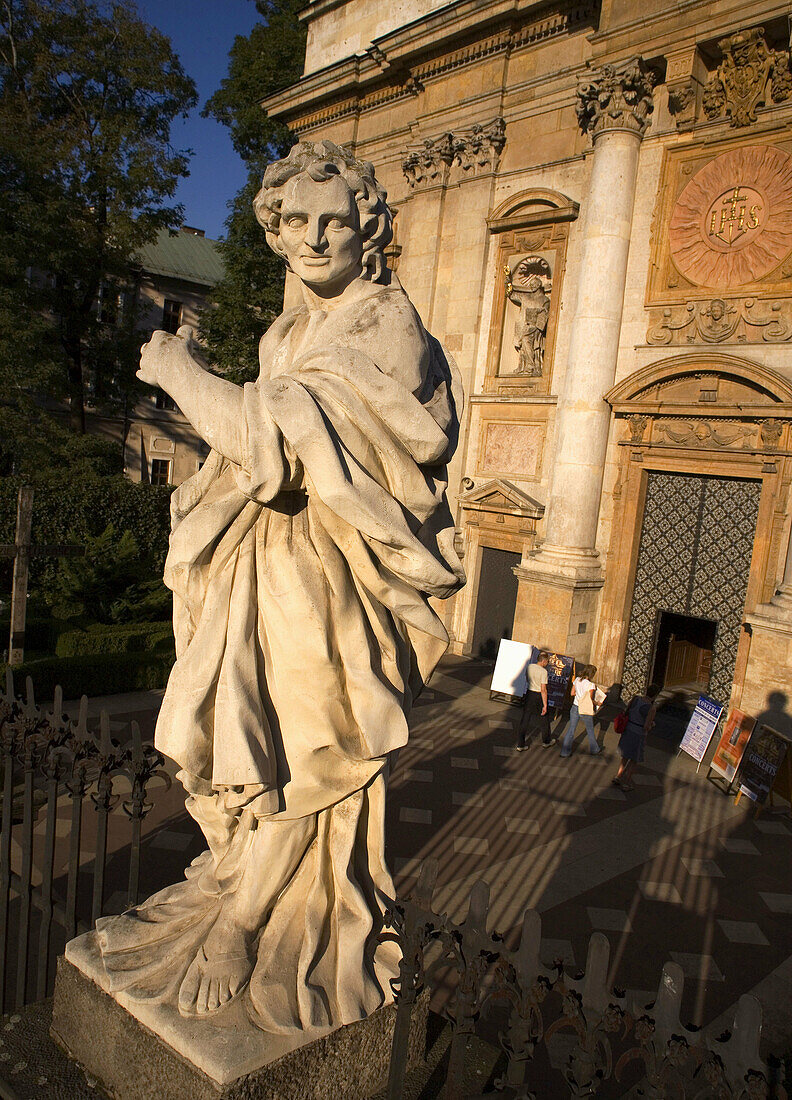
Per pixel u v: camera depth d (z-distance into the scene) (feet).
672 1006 6.95
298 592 8.75
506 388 57.26
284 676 8.93
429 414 8.43
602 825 31.78
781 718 39.42
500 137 56.39
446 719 44.45
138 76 86.99
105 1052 9.48
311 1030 8.82
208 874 10.64
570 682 46.09
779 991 21.57
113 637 48.34
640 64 45.68
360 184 9.05
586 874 27.43
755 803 34.73
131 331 94.73
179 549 9.27
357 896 9.84
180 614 9.70
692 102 45.37
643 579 50.21
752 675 40.63
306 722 8.95
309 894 9.82
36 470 80.12
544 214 53.26
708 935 24.21
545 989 7.65
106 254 89.25
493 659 59.11
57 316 100.07
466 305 58.95
